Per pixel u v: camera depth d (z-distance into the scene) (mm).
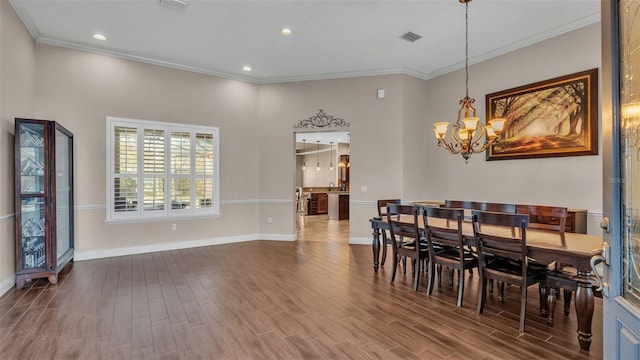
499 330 2467
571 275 2424
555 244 2471
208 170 5594
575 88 3902
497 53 4758
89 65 4570
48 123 3514
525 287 2480
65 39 4336
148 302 3016
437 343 2273
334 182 12664
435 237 3143
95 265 4270
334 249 5293
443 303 3000
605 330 1358
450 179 5484
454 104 5430
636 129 1154
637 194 1157
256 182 6090
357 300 3072
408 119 5633
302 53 4902
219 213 5664
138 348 2207
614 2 1244
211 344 2264
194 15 3775
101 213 4656
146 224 5012
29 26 3895
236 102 5855
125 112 4832
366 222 5707
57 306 2916
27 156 3500
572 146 3930
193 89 5426
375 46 4648
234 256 4797
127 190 4883
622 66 1222
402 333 2422
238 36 4324
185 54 4906
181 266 4242
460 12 3705
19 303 2984
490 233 2959
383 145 5633
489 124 3482
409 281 3650
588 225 3797
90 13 3703
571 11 3670
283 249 5281
